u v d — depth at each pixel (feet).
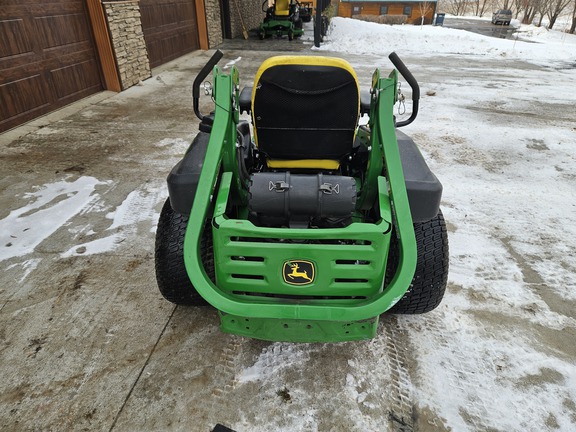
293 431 5.47
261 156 7.24
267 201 5.37
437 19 86.63
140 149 14.87
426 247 6.32
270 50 38.70
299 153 6.62
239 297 5.36
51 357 6.50
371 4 88.99
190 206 6.01
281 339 5.78
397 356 6.59
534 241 9.77
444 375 6.29
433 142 16.01
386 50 40.29
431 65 33.04
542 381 6.24
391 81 6.14
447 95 23.30
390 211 5.34
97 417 5.61
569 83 27.27
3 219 10.28
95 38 21.65
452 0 142.72
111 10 21.59
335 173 7.06
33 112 17.78
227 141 6.18
